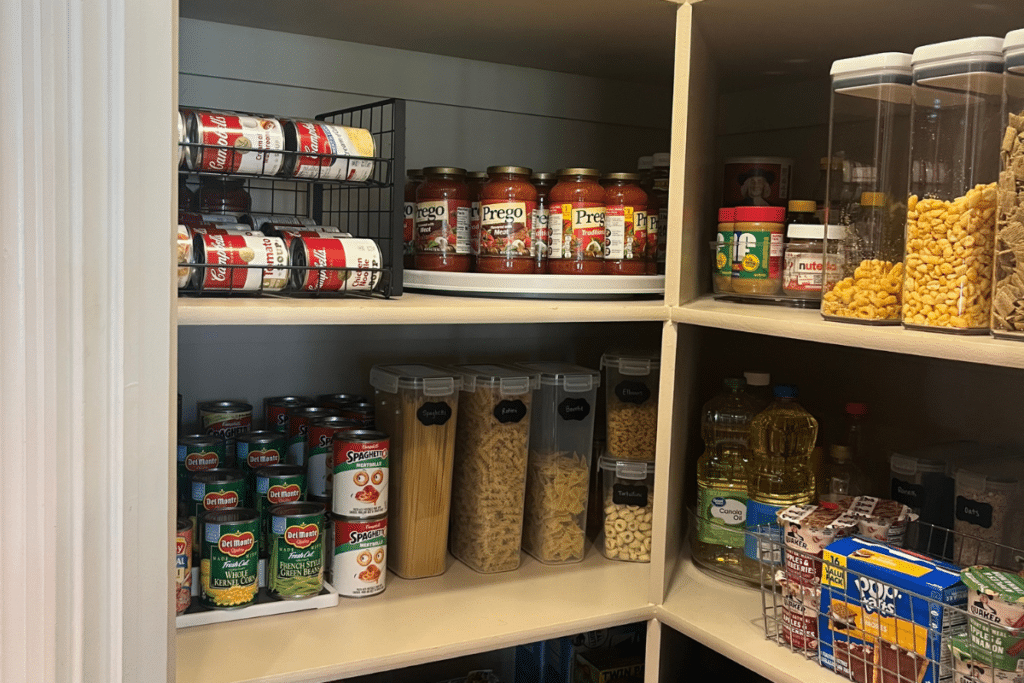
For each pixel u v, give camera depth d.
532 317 1.16
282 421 1.41
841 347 1.64
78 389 0.80
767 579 1.35
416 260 1.35
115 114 0.80
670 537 1.33
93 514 0.82
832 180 1.07
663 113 1.88
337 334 1.55
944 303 0.94
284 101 1.47
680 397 1.33
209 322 0.94
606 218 1.32
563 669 1.53
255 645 1.09
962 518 1.24
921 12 1.18
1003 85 0.89
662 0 1.21
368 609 1.24
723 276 1.35
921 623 0.97
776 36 1.34
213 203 1.27
